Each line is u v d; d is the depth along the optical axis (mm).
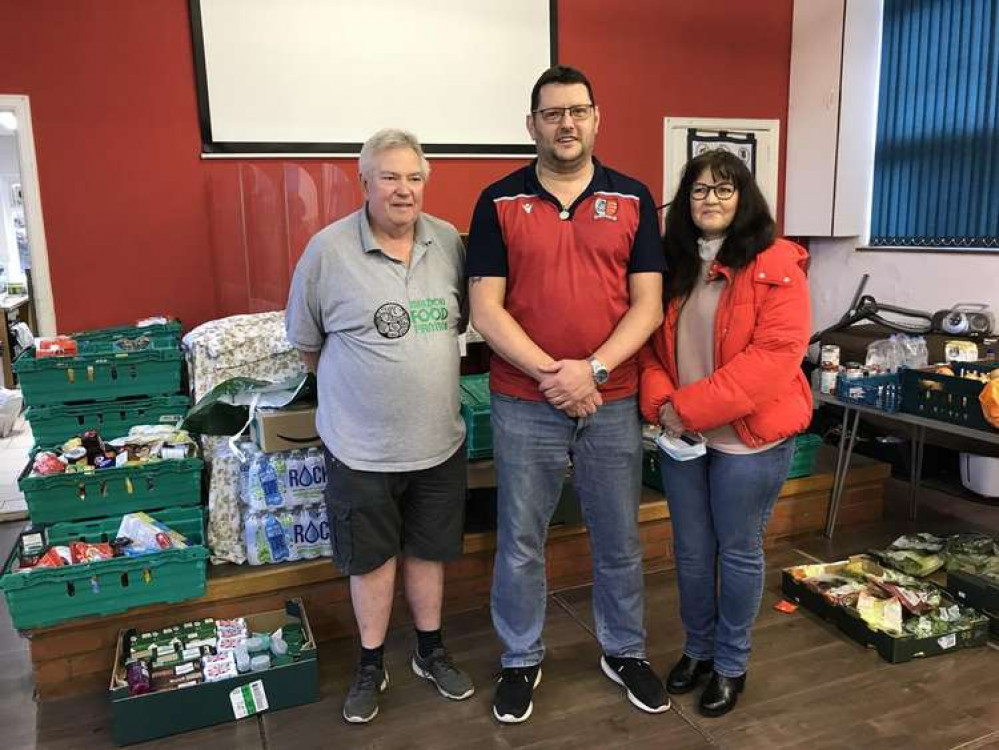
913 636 2473
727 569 2146
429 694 2361
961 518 3645
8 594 2264
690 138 4695
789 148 4980
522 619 2240
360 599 2227
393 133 2006
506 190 2049
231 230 3719
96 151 3529
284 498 2633
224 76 3639
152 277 3676
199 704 2199
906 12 4488
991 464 3791
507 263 2053
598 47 4379
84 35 3453
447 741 2146
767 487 2062
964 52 4184
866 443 4387
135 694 2143
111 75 3508
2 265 9641
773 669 2455
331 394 2105
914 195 4535
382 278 2043
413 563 2311
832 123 4699
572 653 2561
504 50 4109
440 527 2254
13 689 2451
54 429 2957
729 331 2004
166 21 3549
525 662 2252
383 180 1958
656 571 3146
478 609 2881
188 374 3186
